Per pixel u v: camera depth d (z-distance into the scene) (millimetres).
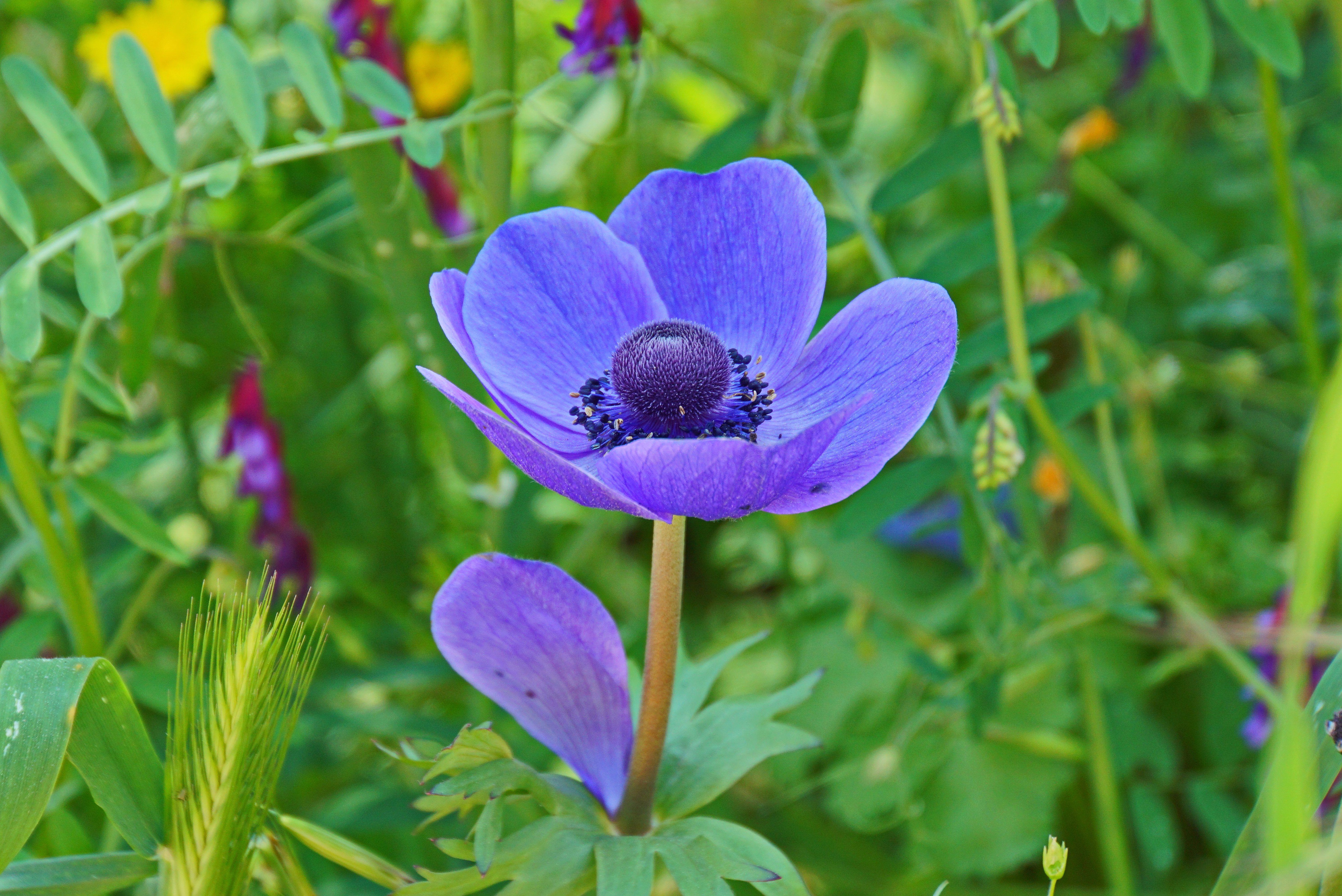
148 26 426
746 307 314
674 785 314
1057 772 440
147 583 386
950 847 435
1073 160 469
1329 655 376
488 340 307
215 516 496
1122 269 495
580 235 311
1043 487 428
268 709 303
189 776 303
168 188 349
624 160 492
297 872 320
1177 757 468
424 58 427
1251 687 389
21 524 374
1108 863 408
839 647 483
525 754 407
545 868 301
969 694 393
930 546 507
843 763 450
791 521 452
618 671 312
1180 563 476
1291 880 261
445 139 406
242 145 441
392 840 418
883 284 301
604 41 367
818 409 304
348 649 445
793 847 440
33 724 305
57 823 344
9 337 337
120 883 308
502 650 308
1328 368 475
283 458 396
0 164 341
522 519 430
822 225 306
